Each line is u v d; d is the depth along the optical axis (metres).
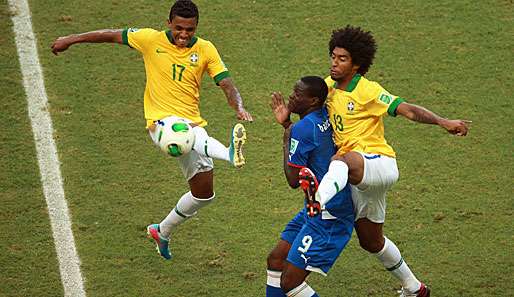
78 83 40.88
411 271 31.36
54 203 34.38
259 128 38.69
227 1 46.03
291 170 26.91
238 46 43.28
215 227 33.59
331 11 45.50
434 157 37.19
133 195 35.00
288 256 27.62
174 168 36.56
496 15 45.38
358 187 26.97
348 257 32.28
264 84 41.09
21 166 36.12
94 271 31.22
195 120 29.75
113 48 43.25
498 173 36.25
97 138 37.88
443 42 43.66
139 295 30.14
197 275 31.19
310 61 42.44
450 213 34.16
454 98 40.41
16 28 43.78
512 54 42.94
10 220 33.41
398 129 38.81
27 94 40.03
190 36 28.83
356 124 26.61
